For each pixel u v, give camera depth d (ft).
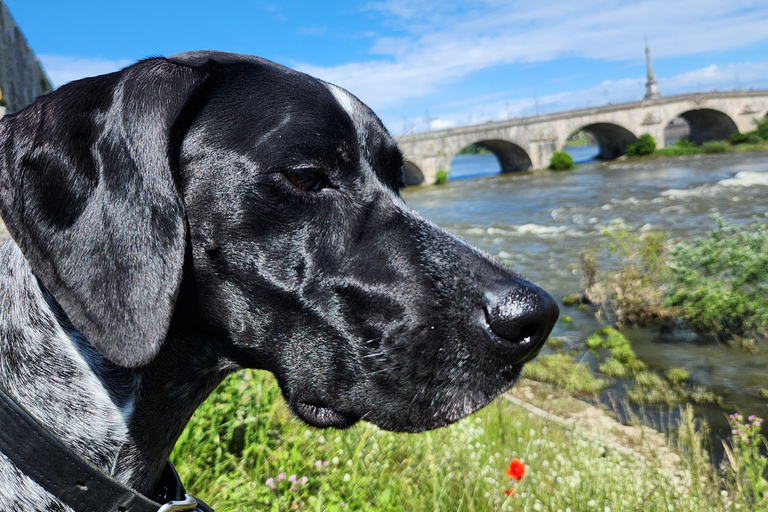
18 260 0.88
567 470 2.52
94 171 0.79
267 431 1.97
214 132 0.87
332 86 1.01
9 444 0.74
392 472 2.11
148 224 0.78
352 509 1.74
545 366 5.03
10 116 0.84
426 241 0.95
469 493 2.07
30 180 0.80
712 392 4.40
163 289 0.77
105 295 0.76
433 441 2.38
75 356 0.86
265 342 0.92
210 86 0.89
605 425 3.83
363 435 2.12
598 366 5.09
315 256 0.91
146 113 0.81
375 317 0.91
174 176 0.82
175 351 0.92
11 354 0.85
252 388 2.07
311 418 0.96
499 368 0.90
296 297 0.91
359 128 0.98
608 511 2.09
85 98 0.82
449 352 0.90
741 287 5.60
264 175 0.87
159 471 0.95
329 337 0.92
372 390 0.92
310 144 0.90
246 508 1.59
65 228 0.78
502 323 0.88
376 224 0.95
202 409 1.83
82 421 0.85
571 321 6.28
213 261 0.89
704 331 5.60
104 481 0.78
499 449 2.72
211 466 1.77
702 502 2.41
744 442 2.77
